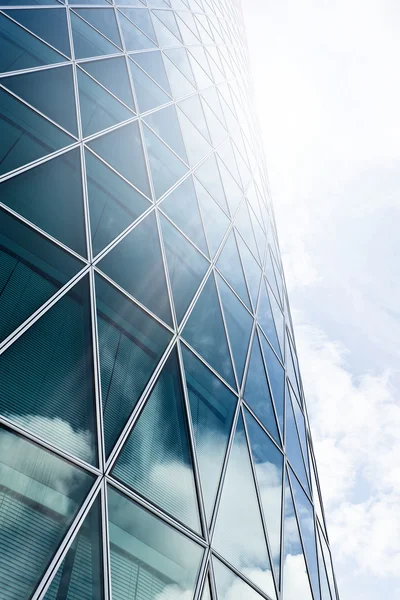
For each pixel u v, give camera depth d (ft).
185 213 56.44
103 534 23.84
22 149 35.55
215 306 51.75
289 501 50.52
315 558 54.08
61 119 42.68
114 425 28.66
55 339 28.09
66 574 21.17
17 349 25.41
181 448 33.65
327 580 58.95
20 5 50.14
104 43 62.08
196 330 44.55
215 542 32.48
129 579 23.94
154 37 81.35
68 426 25.72
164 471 30.81
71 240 34.30
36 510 21.70
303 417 76.07
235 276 63.36
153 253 44.16
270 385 59.11
